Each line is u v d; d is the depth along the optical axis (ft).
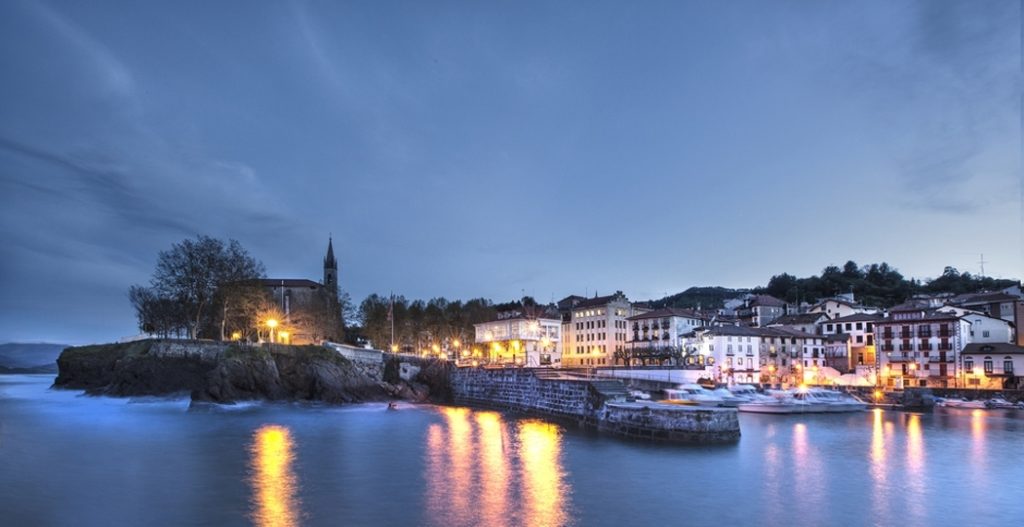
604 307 549.54
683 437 180.96
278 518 101.14
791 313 618.44
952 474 142.61
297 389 316.40
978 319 424.87
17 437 181.47
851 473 142.00
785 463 152.25
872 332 482.28
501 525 98.68
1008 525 103.24
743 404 288.71
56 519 100.17
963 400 347.15
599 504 112.06
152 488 120.57
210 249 398.42
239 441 178.29
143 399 312.71
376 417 247.91
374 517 102.01
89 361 383.86
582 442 181.98
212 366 339.36
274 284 519.19
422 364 391.24
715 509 110.01
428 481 127.95
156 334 455.63
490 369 317.01
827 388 385.91
